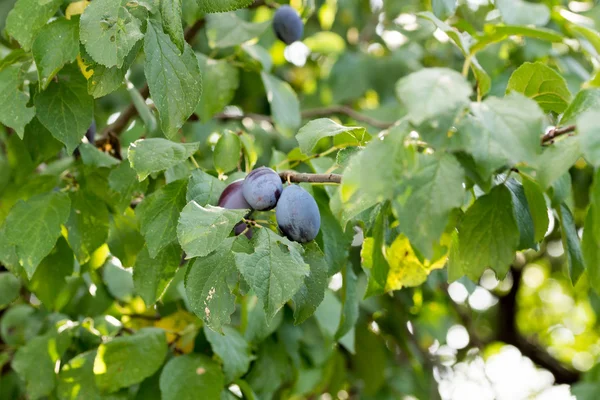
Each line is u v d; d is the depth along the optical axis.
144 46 0.84
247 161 1.00
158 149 0.89
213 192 0.90
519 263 2.35
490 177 0.76
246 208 0.85
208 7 0.84
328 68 1.96
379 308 1.55
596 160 0.71
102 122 1.36
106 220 1.06
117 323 1.22
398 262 0.92
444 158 0.75
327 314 1.28
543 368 2.45
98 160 1.08
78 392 1.09
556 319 2.85
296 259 0.80
